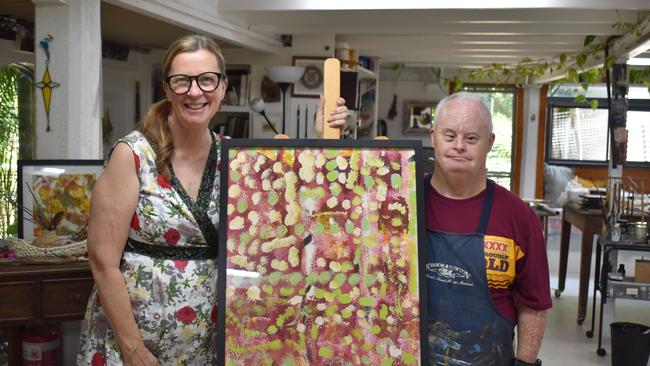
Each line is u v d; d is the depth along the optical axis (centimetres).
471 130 213
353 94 689
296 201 219
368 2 522
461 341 221
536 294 221
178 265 226
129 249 226
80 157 366
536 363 225
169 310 225
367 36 748
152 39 659
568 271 843
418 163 217
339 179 220
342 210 219
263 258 218
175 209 222
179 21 489
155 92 751
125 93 718
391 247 217
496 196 222
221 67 225
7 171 540
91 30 371
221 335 216
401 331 215
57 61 365
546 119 1136
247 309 217
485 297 220
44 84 367
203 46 220
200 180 229
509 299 227
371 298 217
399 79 1135
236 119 740
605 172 1152
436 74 1123
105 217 218
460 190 222
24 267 314
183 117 220
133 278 223
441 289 223
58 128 367
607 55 646
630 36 573
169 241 225
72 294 317
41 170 350
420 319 214
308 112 702
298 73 661
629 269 760
